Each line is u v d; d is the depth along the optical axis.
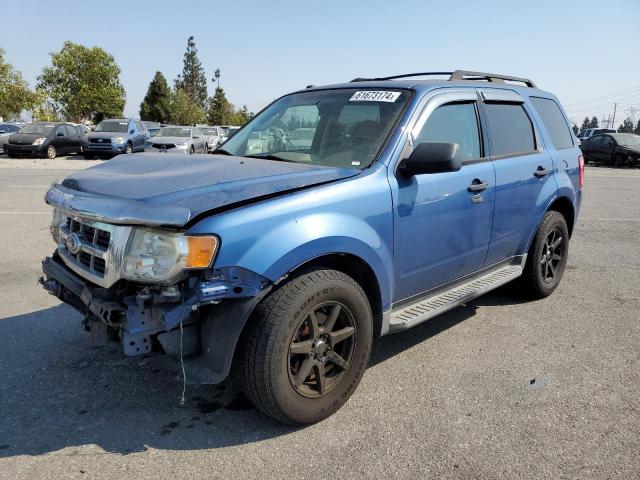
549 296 5.46
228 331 2.76
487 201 4.21
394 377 3.71
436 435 3.02
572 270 6.47
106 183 3.12
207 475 2.66
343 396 3.21
